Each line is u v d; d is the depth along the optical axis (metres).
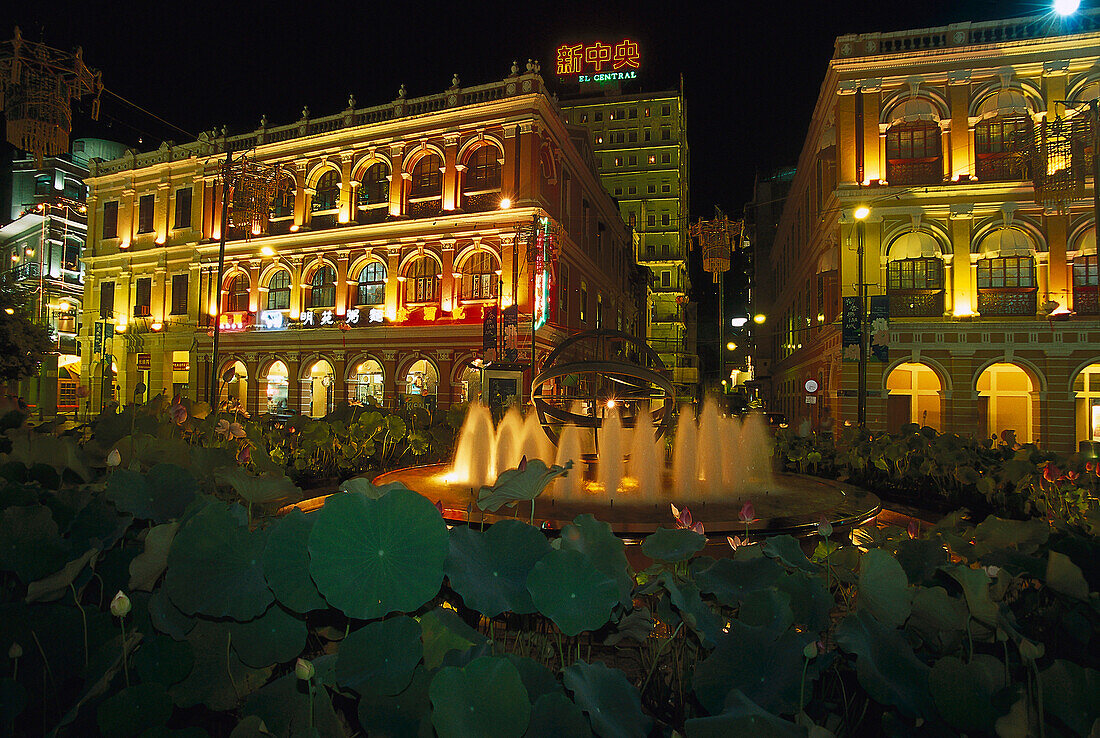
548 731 1.30
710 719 1.17
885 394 19.97
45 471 2.43
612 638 2.07
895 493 7.86
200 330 28.88
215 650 1.64
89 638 1.66
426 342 24.59
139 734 1.39
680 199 61.44
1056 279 19.12
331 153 27.22
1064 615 1.74
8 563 1.66
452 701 1.24
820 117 24.42
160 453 2.88
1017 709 1.18
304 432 7.89
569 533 1.98
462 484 6.27
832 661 1.63
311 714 1.31
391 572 1.48
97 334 30.34
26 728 1.60
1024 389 19.88
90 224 33.69
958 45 20.38
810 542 4.20
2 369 23.28
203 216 29.80
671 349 59.16
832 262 21.98
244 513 1.94
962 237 19.78
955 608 1.59
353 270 26.23
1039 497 5.97
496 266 24.23
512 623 2.22
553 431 8.41
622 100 61.88
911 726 1.41
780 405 41.56
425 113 25.45
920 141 20.67
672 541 2.09
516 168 23.86
